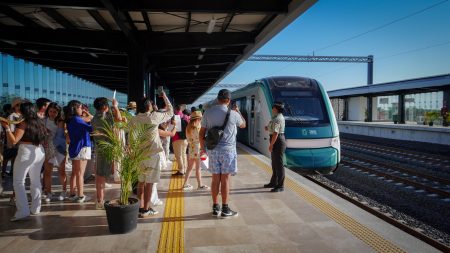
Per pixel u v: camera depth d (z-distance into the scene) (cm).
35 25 1051
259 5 818
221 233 440
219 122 495
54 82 2016
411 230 566
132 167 441
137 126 464
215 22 980
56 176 791
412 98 2889
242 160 1006
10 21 1024
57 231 446
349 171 1187
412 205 782
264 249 392
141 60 1109
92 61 1539
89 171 751
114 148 443
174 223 477
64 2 718
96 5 723
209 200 593
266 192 643
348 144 2169
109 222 434
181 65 1566
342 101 3928
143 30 1118
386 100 3431
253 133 1285
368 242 412
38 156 502
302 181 732
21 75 1647
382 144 2214
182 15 969
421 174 1084
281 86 1116
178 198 605
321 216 505
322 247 397
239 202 578
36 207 512
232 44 1141
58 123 597
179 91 3791
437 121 2538
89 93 2705
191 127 659
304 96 1080
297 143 967
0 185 622
